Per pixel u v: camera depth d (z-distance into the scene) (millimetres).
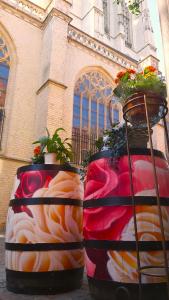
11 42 13930
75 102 15453
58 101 12898
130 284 2549
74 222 3561
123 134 3039
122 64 18859
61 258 3332
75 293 3293
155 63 20234
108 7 31219
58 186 3549
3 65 13328
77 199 3688
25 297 3107
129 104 2971
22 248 3295
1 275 4348
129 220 2670
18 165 11953
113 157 2951
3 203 11078
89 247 2881
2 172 11469
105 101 17062
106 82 17641
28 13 15234
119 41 28250
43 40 15078
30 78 13891
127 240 2627
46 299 3033
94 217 2893
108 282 2656
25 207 3426
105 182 2916
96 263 2777
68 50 15859
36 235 3307
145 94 2844
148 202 2715
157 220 2688
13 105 12820
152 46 27359
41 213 3381
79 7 27359
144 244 2602
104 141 3389
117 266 2623
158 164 2982
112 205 2773
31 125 13070
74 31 16641
